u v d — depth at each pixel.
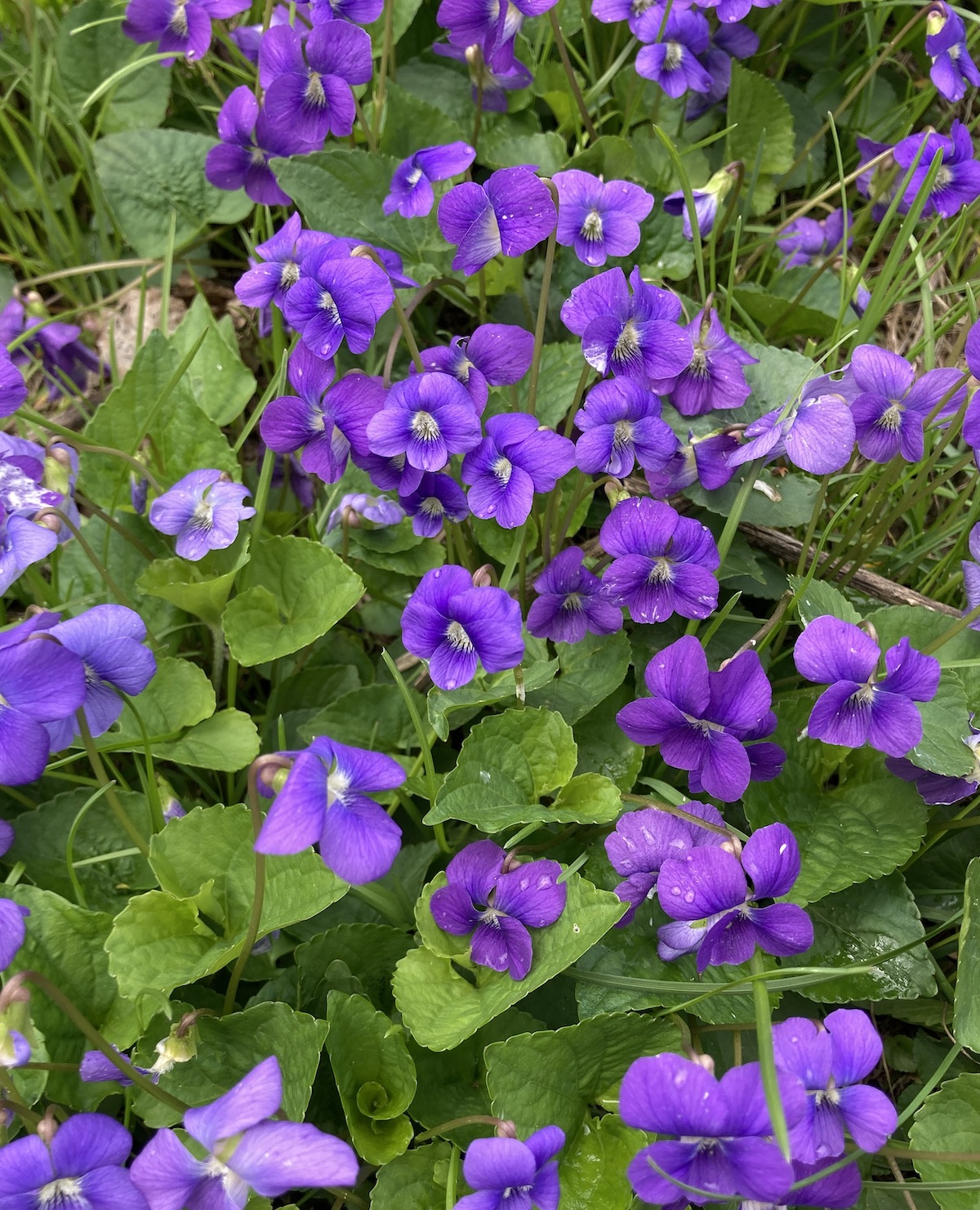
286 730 0.32
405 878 0.29
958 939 0.29
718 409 0.32
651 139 0.40
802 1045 0.23
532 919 0.27
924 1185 0.26
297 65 0.33
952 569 0.35
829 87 0.43
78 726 0.27
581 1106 0.27
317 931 0.29
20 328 0.38
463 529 0.34
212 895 0.28
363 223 0.36
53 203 0.42
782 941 0.25
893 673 0.26
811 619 0.29
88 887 0.29
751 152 0.41
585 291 0.29
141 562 0.34
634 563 0.28
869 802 0.30
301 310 0.29
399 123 0.38
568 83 0.37
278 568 0.32
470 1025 0.26
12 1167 0.22
